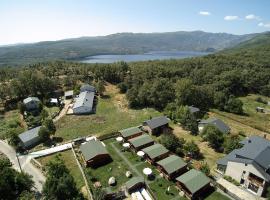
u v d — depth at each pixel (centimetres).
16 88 10469
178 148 5841
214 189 4659
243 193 4497
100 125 7962
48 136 6875
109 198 4319
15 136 6525
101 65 14712
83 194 4441
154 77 13562
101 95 11394
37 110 9244
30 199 4053
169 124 7925
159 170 5203
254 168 4447
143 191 4516
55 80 12169
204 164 5288
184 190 4500
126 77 13125
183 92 9612
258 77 14925
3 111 9425
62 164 4494
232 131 7694
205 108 10081
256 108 11044
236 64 17312
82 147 5925
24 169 5388
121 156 5838
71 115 8819
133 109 9600
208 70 15550
